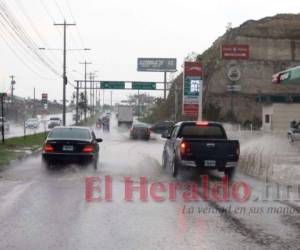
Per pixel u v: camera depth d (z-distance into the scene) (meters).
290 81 37.84
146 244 8.22
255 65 78.88
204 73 86.56
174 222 9.98
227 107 76.00
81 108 129.50
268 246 8.16
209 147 17.44
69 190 14.06
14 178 16.67
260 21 87.19
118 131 73.50
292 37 81.06
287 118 56.75
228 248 8.00
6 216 10.35
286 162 23.50
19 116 123.00
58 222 9.82
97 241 8.38
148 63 102.56
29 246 8.02
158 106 119.50
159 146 37.97
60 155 19.16
